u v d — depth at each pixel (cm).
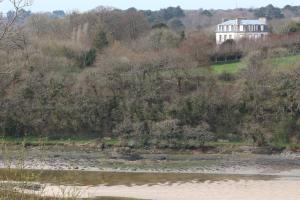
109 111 12056
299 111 11794
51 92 12375
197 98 12044
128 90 12300
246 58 14088
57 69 13562
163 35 17100
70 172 8519
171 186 7569
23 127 11938
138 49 15888
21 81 12475
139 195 6869
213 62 15812
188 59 13288
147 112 11894
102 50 15888
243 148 10925
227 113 12019
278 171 8881
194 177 8312
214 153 10725
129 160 9931
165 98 12194
